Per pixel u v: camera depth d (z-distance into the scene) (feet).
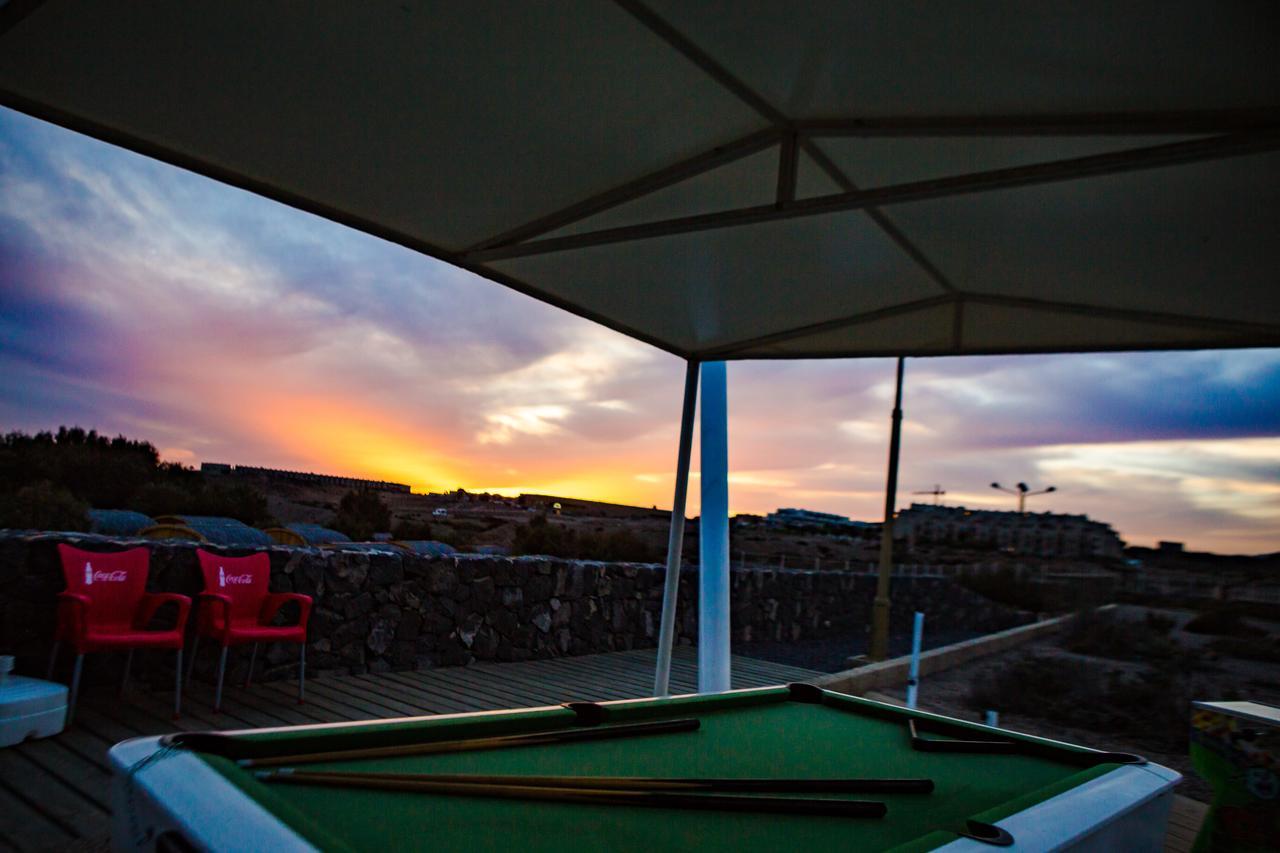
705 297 15.08
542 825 5.44
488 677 23.21
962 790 7.15
